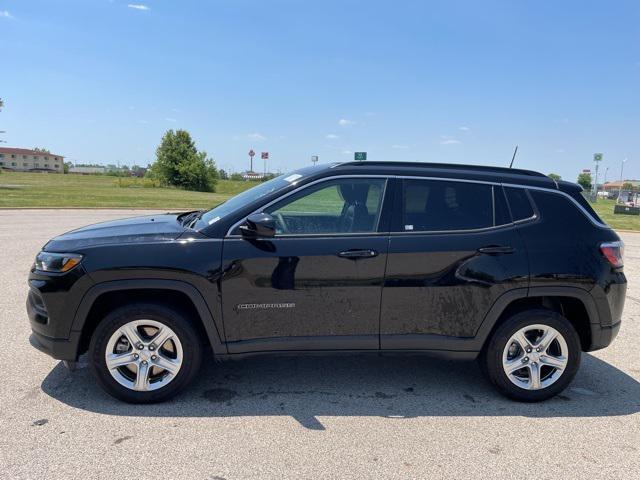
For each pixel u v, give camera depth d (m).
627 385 4.18
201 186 63.88
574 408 3.73
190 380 3.62
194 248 3.47
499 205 3.76
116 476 2.72
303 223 3.66
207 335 3.55
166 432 3.20
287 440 3.15
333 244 3.55
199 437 3.15
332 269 3.53
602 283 3.73
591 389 4.08
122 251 3.43
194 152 63.94
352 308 3.59
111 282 3.41
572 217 3.81
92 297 3.42
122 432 3.18
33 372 4.04
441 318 3.65
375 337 3.64
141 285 3.42
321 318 3.58
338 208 3.72
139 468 2.80
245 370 4.27
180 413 3.46
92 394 3.70
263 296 3.51
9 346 4.58
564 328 3.75
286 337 3.59
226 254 3.47
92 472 2.75
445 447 3.12
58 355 3.48
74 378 3.95
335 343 3.62
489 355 3.77
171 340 3.56
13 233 11.66
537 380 3.77
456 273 3.61
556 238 3.72
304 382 4.06
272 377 4.14
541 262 3.66
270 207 3.64
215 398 3.71
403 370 4.38
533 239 3.70
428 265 3.59
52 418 3.33
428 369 4.42
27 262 8.34
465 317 3.66
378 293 3.58
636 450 3.16
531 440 3.24
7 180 50.09
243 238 3.52
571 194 3.88
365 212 3.68
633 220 24.00
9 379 3.91
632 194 50.72
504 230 3.70
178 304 3.64
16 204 19.80
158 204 23.66
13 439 3.06
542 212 3.79
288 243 3.53
